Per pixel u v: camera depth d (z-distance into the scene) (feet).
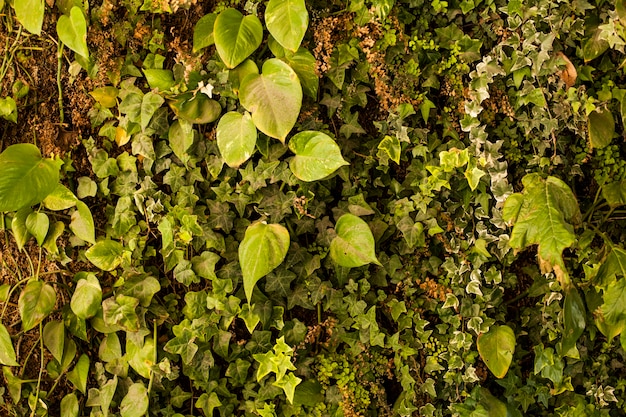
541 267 4.12
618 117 4.41
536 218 4.10
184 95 4.10
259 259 4.00
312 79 4.12
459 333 4.27
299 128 4.17
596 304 4.35
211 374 4.27
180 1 4.07
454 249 4.26
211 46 4.14
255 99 3.99
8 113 4.21
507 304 4.42
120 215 4.22
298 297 4.24
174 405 4.26
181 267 4.17
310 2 4.12
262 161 4.15
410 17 4.20
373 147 4.25
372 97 4.28
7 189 3.97
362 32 4.11
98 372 4.30
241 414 4.32
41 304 4.19
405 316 4.30
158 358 4.25
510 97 4.29
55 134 4.27
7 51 4.25
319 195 4.23
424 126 4.29
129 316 4.15
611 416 4.50
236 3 4.17
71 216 4.22
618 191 4.39
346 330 4.27
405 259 4.31
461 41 4.22
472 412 4.25
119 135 4.22
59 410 4.36
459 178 4.25
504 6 4.22
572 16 4.22
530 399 4.39
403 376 4.28
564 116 4.25
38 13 4.08
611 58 4.38
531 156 4.33
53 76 4.28
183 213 4.17
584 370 4.46
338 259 4.16
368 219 4.27
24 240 4.19
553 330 4.36
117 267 4.25
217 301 4.17
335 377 4.26
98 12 4.14
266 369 4.15
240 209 4.20
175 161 4.23
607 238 4.34
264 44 4.16
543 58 4.18
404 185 4.28
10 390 4.29
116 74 4.18
